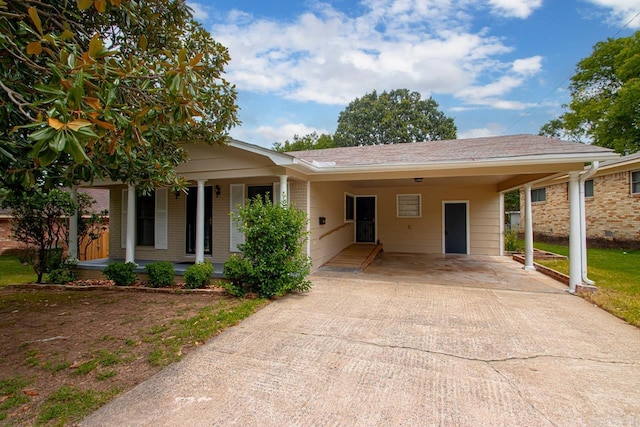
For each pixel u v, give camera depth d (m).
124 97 3.36
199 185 8.09
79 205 9.06
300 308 5.45
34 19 2.48
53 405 2.70
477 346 3.89
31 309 5.73
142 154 4.72
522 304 5.71
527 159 6.37
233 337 4.18
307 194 8.24
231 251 9.40
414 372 3.25
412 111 34.06
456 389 2.94
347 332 4.34
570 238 6.67
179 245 9.91
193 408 2.66
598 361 3.50
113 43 4.72
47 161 2.07
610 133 17.22
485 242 12.25
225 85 6.16
